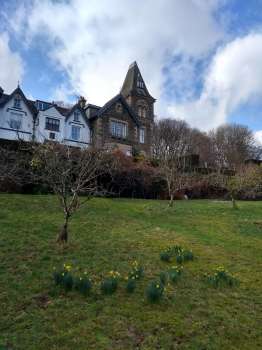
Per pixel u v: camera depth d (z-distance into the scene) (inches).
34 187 650.8
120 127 1641.2
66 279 222.1
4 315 191.2
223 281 257.4
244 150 2391.7
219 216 581.9
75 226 410.0
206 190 1001.5
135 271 258.2
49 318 189.2
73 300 210.8
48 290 222.7
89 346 165.8
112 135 1589.6
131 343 170.2
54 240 341.1
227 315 205.2
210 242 390.6
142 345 168.9
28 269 259.6
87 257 299.1
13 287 226.2
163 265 292.4
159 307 208.7
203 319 198.1
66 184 399.5
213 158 2175.2
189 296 228.7
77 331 177.6
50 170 365.7
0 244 312.7
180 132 2143.2
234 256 338.3
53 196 594.9
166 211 597.3
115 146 834.2
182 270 278.7
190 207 668.1
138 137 1731.1
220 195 1009.5
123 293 225.3
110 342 169.9
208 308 213.0
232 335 182.7
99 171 667.4
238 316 205.2
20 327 179.3
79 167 456.4
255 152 2507.4
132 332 180.1
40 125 1422.2
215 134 2493.8
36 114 1446.9
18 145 668.7
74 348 163.6
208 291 240.5
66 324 183.9
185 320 195.2
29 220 411.8
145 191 855.1
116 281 229.5
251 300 230.8
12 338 169.2
